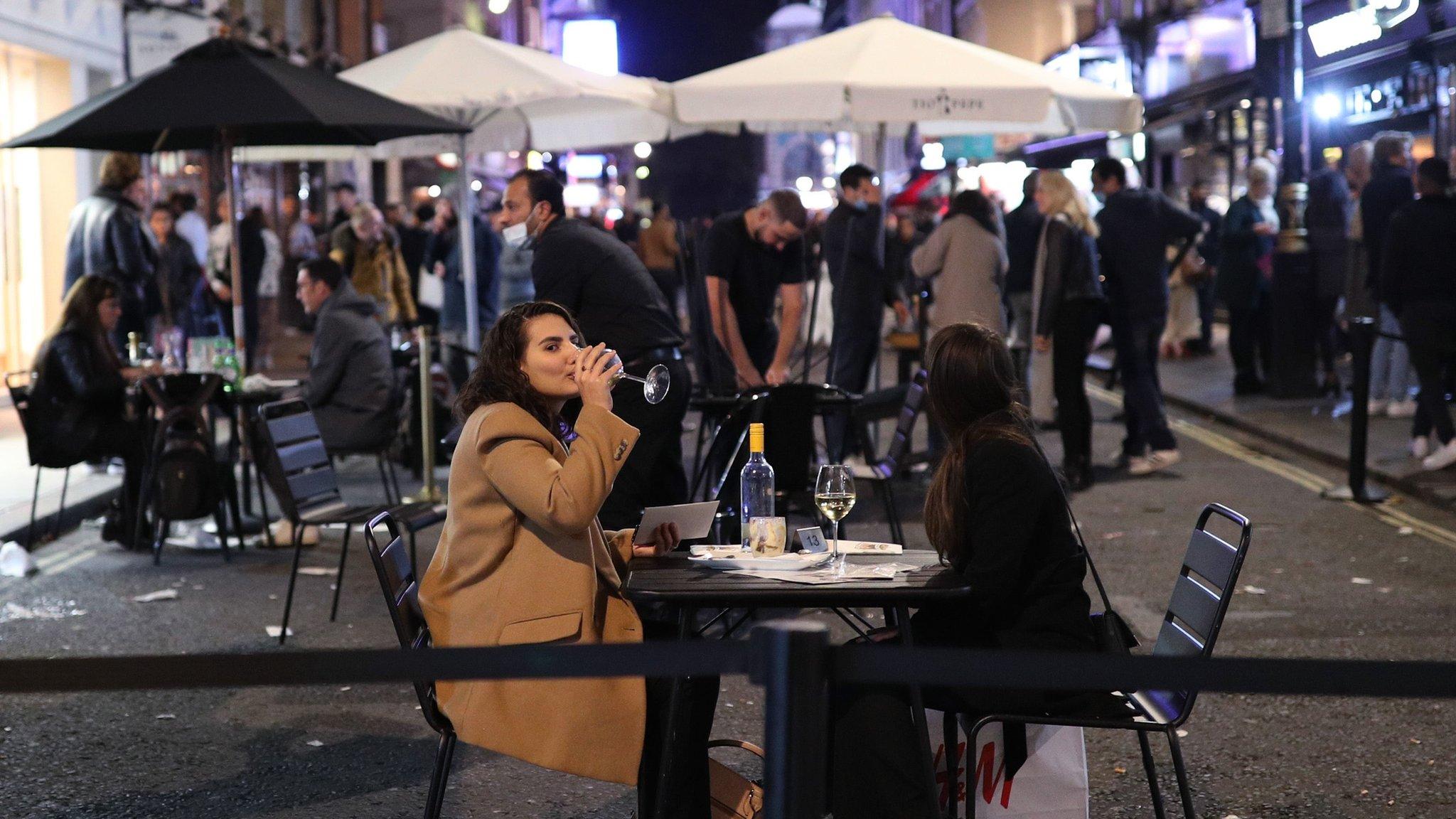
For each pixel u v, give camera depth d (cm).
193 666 238
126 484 936
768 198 908
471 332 1362
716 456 800
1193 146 2409
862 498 1059
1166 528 939
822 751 234
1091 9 2919
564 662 238
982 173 2828
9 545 864
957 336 415
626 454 392
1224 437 1325
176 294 1523
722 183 3206
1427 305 1043
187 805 487
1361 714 569
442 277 1658
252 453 1001
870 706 383
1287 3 1455
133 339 1048
